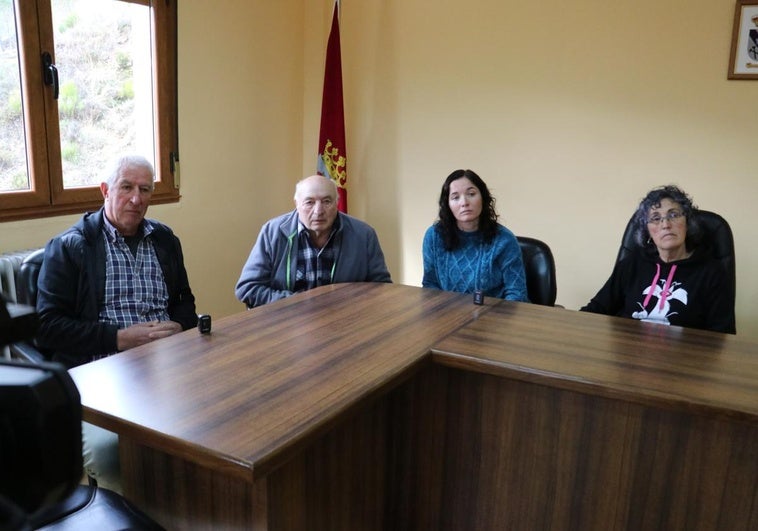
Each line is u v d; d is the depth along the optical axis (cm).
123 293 204
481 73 313
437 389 158
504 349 146
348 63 345
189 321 219
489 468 156
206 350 142
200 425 104
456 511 163
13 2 219
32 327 57
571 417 144
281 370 129
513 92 308
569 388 130
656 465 137
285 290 227
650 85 280
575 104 296
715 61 268
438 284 236
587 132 296
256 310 177
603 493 144
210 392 117
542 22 295
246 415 108
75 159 251
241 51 316
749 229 274
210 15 296
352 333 156
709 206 280
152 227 215
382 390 124
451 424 159
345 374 127
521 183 315
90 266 198
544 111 303
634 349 148
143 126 278
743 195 273
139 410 109
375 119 344
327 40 348
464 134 323
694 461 133
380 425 157
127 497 131
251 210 338
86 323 190
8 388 49
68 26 240
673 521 138
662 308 198
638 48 279
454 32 315
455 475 161
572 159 302
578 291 312
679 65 274
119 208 199
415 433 163
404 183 344
